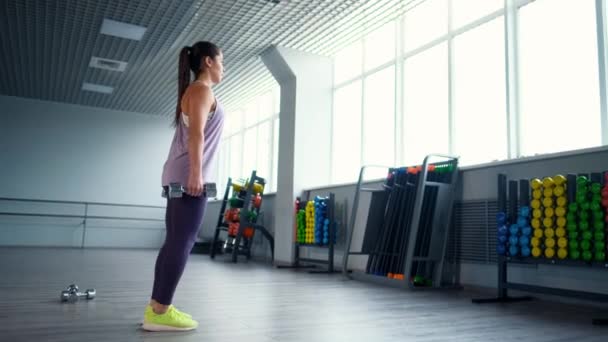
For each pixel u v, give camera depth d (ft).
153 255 23.85
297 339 6.29
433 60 16.35
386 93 18.51
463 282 12.92
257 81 25.04
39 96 29.71
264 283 13.19
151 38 19.47
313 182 20.56
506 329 7.30
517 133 12.91
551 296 10.51
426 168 12.79
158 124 33.68
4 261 17.71
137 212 32.68
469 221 12.94
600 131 10.94
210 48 6.74
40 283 11.66
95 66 23.09
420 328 7.25
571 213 9.27
